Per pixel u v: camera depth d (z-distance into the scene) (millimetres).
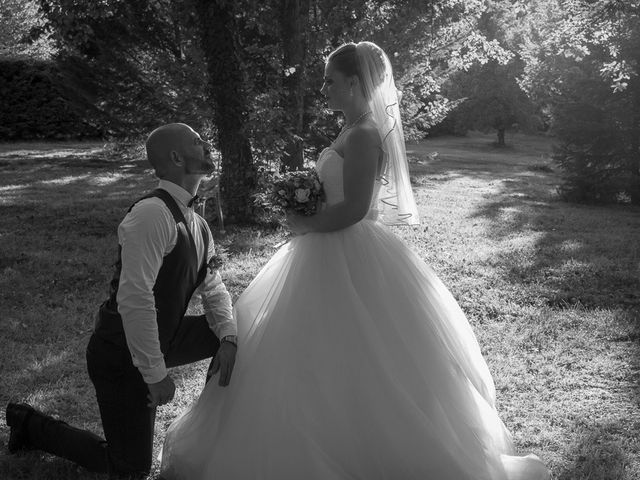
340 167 3393
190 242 3268
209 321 3502
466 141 35688
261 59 11086
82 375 4918
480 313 6559
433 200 14523
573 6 16109
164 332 3256
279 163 10852
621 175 16016
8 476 3479
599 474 3629
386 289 3350
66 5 10922
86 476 3473
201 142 3312
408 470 3064
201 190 10648
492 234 10750
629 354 5500
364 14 11883
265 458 3088
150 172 17375
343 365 3176
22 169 17266
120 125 16953
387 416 3102
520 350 5586
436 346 3322
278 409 3137
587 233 11258
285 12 10695
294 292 3338
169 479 3438
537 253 9344
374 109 3471
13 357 5191
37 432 3553
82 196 13281
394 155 3555
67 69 16984
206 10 9852
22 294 6852
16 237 9414
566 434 4133
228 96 10141
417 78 14016
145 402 3271
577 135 15812
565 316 6457
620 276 8055
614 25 15898
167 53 12578
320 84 11133
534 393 4750
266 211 10383
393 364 3207
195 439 3383
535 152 31625
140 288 3057
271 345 3270
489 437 3311
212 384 3416
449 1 13180
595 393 4770
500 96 31438
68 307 6480
